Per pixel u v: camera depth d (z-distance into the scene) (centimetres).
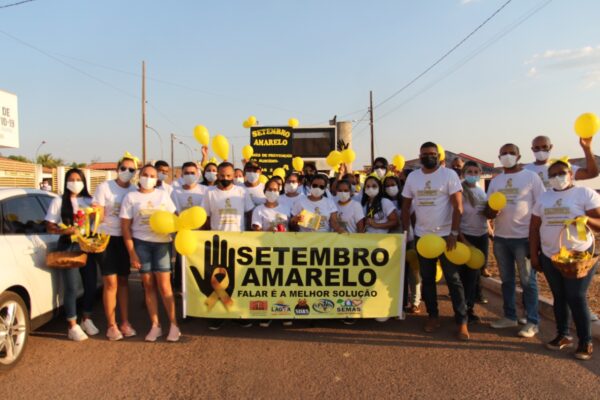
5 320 401
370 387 379
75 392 367
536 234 468
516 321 532
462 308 499
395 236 528
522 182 508
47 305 468
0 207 446
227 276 512
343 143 1634
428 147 504
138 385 380
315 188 533
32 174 2302
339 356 446
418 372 409
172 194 630
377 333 515
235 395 364
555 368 416
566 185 441
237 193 546
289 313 518
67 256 447
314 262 518
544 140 558
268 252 513
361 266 524
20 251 433
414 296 598
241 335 506
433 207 511
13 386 376
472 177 560
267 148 1373
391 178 609
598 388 376
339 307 523
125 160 491
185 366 420
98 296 657
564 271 418
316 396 363
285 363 428
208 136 704
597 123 487
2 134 1580
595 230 435
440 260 511
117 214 484
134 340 488
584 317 430
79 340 482
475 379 394
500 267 530
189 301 511
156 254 484
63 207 476
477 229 568
